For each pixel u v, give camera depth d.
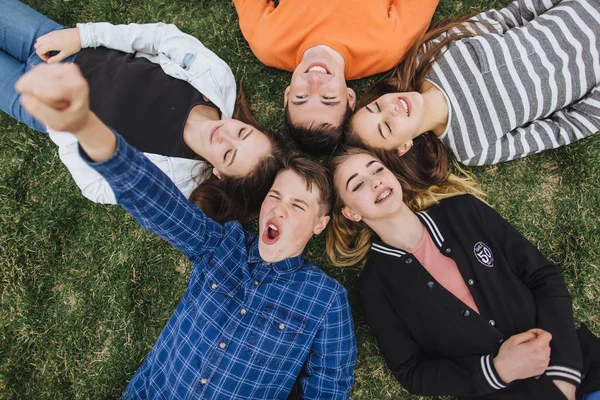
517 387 1.60
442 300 1.66
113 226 1.97
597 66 1.77
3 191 1.95
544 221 1.96
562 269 1.91
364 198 1.66
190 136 1.82
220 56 2.03
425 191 1.90
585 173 1.92
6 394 1.90
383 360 1.94
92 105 1.76
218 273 1.65
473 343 1.64
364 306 1.77
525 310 1.64
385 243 1.80
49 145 1.99
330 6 1.83
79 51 1.81
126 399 1.74
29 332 1.94
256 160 1.73
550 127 1.86
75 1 2.01
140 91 1.79
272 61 1.92
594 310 1.89
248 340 1.63
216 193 1.88
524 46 1.79
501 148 1.85
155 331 1.96
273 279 1.69
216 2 2.03
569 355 1.56
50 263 1.97
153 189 1.14
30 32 1.79
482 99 1.80
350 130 1.82
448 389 1.63
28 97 0.75
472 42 1.82
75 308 1.96
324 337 1.67
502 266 1.69
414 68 1.92
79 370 1.95
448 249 1.71
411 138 1.79
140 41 1.87
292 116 1.79
